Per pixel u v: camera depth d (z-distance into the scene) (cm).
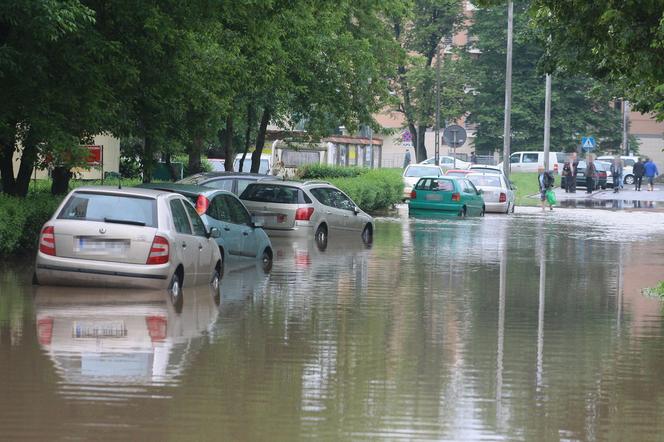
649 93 4806
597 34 3234
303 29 6022
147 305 2697
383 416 1592
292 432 1488
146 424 1511
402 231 6184
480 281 3569
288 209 5069
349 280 3509
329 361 2031
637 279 3716
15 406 1603
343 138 14575
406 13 7869
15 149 4266
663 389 1822
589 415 1625
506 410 1650
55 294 2828
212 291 3098
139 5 3703
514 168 15488
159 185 3769
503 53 15862
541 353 2167
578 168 13300
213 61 4750
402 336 2356
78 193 2905
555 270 4006
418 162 14825
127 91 4191
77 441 1420
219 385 1778
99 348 2086
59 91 3756
